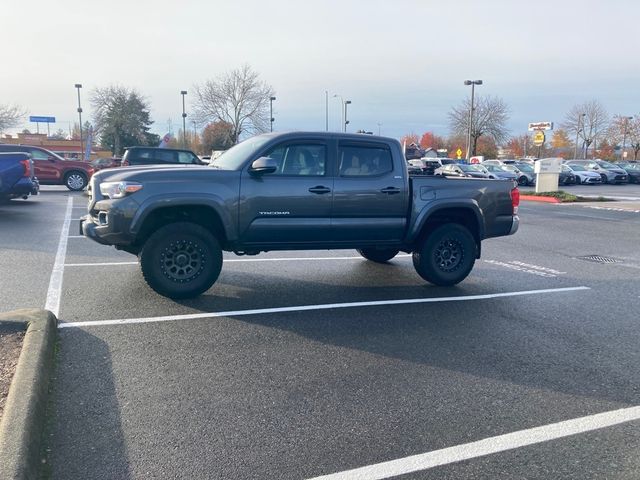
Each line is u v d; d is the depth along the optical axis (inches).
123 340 191.8
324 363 178.2
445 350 193.3
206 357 179.6
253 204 243.1
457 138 2650.1
